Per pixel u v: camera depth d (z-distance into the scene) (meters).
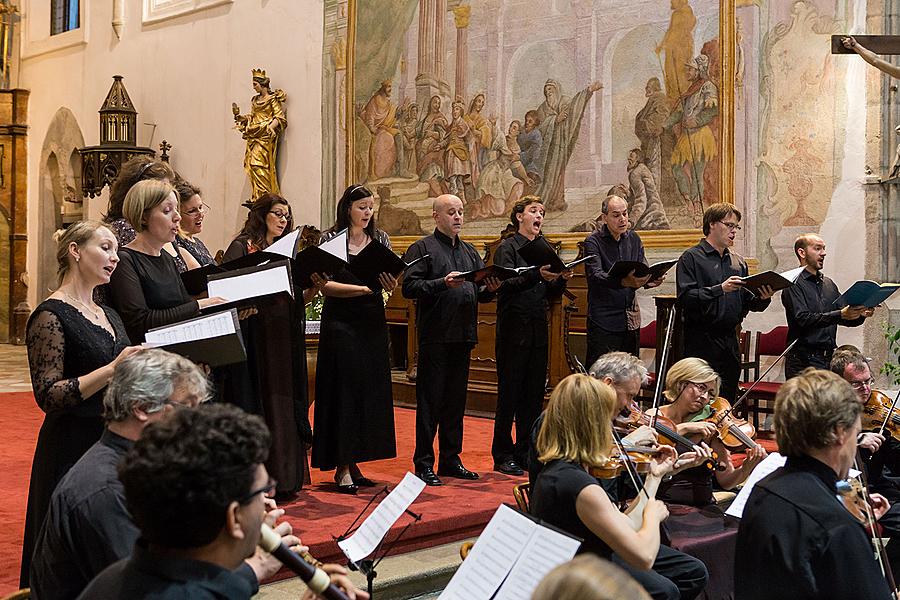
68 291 3.96
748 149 10.02
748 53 10.01
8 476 6.89
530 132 11.82
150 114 16.70
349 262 6.04
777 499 3.20
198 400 3.04
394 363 12.95
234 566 2.16
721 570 5.12
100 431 3.85
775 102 9.84
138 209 4.70
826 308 7.73
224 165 15.42
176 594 2.05
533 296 6.85
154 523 2.06
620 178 11.02
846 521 3.09
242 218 15.12
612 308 7.02
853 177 9.38
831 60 9.49
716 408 5.74
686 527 5.29
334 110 13.84
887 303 9.14
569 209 11.45
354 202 6.36
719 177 10.20
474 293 6.70
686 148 10.47
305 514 5.55
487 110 12.21
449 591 3.08
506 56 12.04
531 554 3.01
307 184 14.22
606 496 3.74
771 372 9.61
